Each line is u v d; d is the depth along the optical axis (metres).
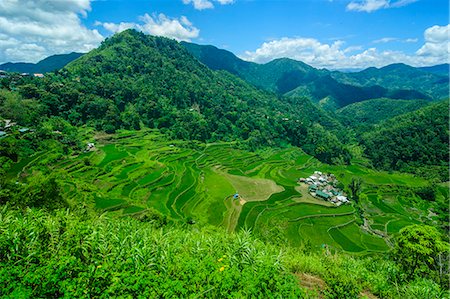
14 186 21.27
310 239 45.12
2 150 51.12
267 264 7.38
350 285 8.16
